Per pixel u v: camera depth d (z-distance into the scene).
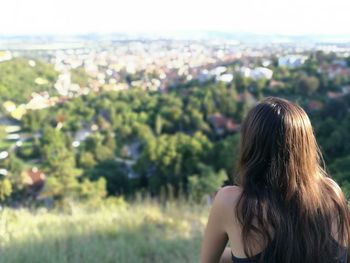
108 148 24.81
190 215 4.62
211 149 16.56
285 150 1.33
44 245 3.49
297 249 1.26
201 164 15.85
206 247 1.42
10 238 3.68
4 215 4.50
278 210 1.29
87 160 22.58
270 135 1.34
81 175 19.78
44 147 24.19
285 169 1.32
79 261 3.20
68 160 21.41
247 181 1.35
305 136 1.35
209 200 5.31
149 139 24.45
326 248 1.29
